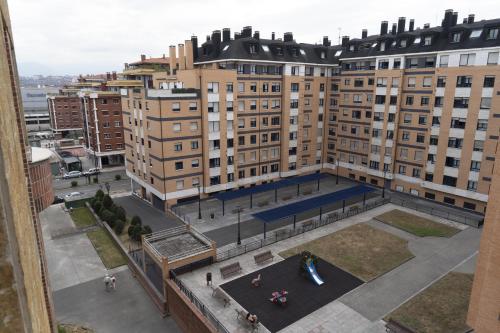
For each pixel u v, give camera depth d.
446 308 23.95
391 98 49.75
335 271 28.69
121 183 59.97
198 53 56.00
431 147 45.78
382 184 53.12
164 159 42.50
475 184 42.22
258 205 45.50
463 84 41.72
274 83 51.56
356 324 22.48
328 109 59.06
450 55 42.69
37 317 3.95
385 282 27.16
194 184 45.72
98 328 23.45
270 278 27.61
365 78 53.38
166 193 43.50
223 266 29.17
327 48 59.03
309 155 58.47
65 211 43.88
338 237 35.12
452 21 44.78
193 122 43.88
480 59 40.19
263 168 53.06
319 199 40.84
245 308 23.97
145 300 26.53
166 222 41.12
